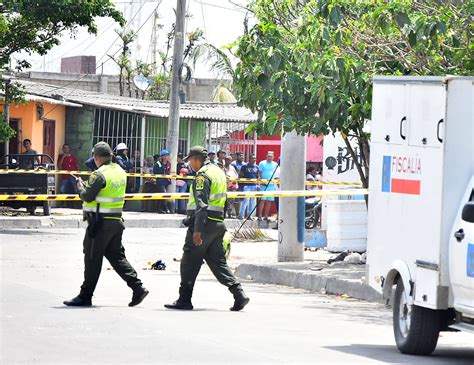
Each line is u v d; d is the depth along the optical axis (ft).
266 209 240.94
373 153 83.97
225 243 97.66
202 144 292.61
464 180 72.90
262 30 120.06
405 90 78.89
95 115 263.70
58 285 113.09
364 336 86.38
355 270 129.70
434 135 74.13
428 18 105.19
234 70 122.42
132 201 261.03
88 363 66.28
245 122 286.46
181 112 274.57
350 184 183.52
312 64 115.14
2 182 209.87
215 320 90.89
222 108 310.45
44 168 220.02
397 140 79.97
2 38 203.41
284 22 127.65
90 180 94.79
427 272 74.23
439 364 72.59
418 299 74.90
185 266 97.19
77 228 203.62
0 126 208.13
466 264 69.87
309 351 75.36
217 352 71.77
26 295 102.12
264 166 243.60
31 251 153.17
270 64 118.83
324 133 122.31
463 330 70.95
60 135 262.26
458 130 73.00
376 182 83.41
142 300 97.71
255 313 98.37
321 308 105.81
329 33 113.29
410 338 75.97
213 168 96.58
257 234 190.39
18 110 245.65
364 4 111.34
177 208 256.73
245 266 136.87
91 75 339.98
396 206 79.66
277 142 300.81
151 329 81.87
